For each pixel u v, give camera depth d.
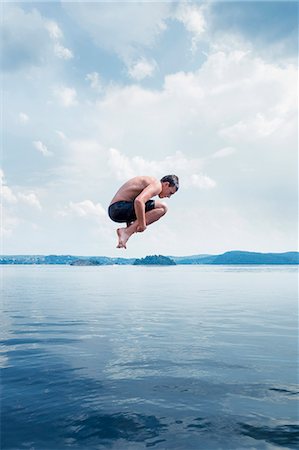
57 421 3.36
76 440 3.01
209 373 4.89
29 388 4.23
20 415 3.48
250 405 3.80
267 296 18.66
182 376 4.75
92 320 9.80
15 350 6.16
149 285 28.94
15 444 2.93
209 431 3.20
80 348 6.34
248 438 3.07
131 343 6.82
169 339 7.24
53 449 2.86
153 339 7.21
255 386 4.38
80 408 3.66
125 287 25.95
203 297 17.89
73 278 41.69
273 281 36.88
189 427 3.27
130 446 2.92
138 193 3.92
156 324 9.19
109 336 7.50
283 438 3.08
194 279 41.47
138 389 4.23
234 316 10.81
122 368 5.09
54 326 8.73
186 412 3.60
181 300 16.09
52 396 3.97
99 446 2.91
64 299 16.08
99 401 3.85
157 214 3.89
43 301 15.03
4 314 10.90
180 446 2.92
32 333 7.79
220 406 3.76
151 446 2.92
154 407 3.71
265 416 3.53
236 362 5.46
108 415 3.49
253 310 12.39
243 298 17.38
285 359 5.67
